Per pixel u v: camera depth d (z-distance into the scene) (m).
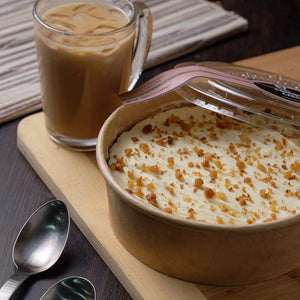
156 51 0.89
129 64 0.75
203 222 0.64
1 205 0.73
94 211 0.72
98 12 0.74
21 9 0.95
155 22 0.93
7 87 0.84
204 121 0.75
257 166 0.71
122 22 0.74
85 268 0.69
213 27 0.93
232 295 0.67
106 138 0.70
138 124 0.74
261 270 0.66
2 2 0.95
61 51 0.71
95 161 0.77
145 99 0.71
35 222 0.70
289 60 0.89
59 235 0.70
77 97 0.74
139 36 0.78
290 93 0.71
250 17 0.97
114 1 0.75
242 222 0.66
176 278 0.68
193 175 0.70
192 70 0.71
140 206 0.63
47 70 0.73
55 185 0.74
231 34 0.93
